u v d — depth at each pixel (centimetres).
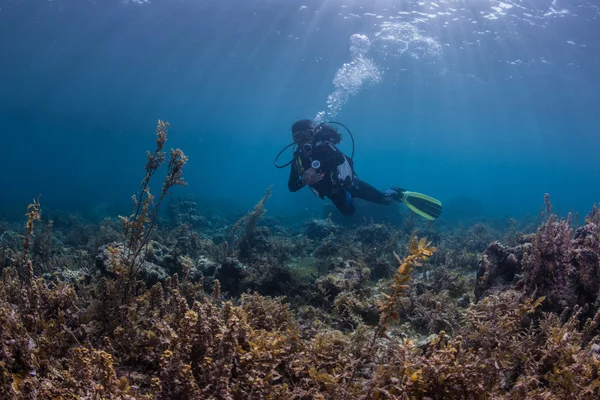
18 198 3622
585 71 2855
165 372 212
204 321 262
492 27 2309
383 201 760
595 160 11094
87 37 3538
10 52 4166
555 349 290
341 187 649
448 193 12650
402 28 2433
